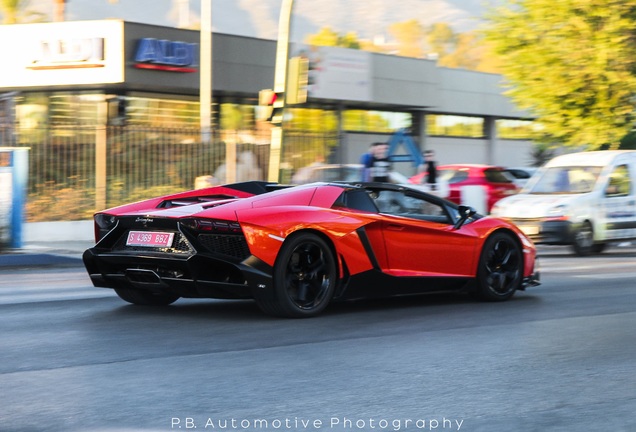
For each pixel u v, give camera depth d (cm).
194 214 767
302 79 1761
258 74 3014
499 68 2970
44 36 2725
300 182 2162
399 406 496
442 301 946
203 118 2723
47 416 466
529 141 4528
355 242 823
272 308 780
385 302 932
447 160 4041
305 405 495
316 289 807
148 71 2727
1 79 2767
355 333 732
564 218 1786
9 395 509
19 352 636
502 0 2930
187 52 2808
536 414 484
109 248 820
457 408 493
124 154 2089
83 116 2817
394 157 2553
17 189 1570
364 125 3619
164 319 796
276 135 1795
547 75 2808
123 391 521
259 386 539
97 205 2058
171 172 2148
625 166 1925
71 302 914
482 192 2448
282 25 1775
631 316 843
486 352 658
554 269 1391
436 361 622
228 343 679
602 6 2658
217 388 532
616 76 2688
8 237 1561
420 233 875
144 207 861
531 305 922
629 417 481
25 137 1994
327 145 2362
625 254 1886
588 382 562
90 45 2686
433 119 3950
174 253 771
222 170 2212
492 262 945
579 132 2841
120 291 874
